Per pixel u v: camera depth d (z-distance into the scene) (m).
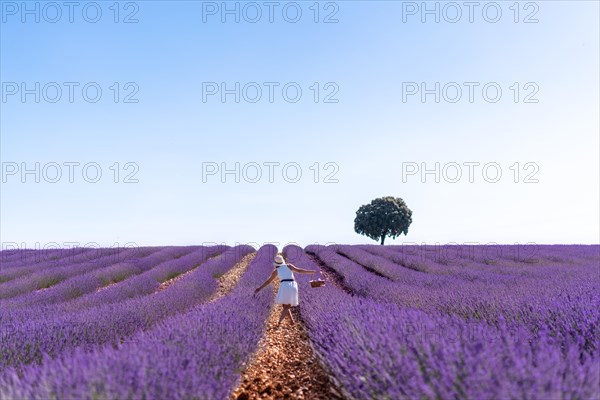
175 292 9.65
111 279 14.84
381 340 3.57
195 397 2.95
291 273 8.32
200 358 3.63
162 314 7.51
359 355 3.49
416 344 3.24
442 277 11.57
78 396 2.57
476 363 2.63
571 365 2.70
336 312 5.90
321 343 4.92
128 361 3.05
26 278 13.98
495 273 13.01
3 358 4.66
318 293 9.13
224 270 17.69
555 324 4.97
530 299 6.28
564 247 25.31
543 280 10.22
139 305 7.68
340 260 18.97
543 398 2.26
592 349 4.13
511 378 2.47
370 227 38.31
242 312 6.50
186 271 18.17
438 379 2.69
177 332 4.39
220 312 6.04
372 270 17.03
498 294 7.16
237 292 9.60
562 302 5.71
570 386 2.49
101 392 2.60
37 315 7.48
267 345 6.45
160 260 20.59
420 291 8.45
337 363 3.87
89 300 9.20
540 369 2.55
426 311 6.41
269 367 5.41
